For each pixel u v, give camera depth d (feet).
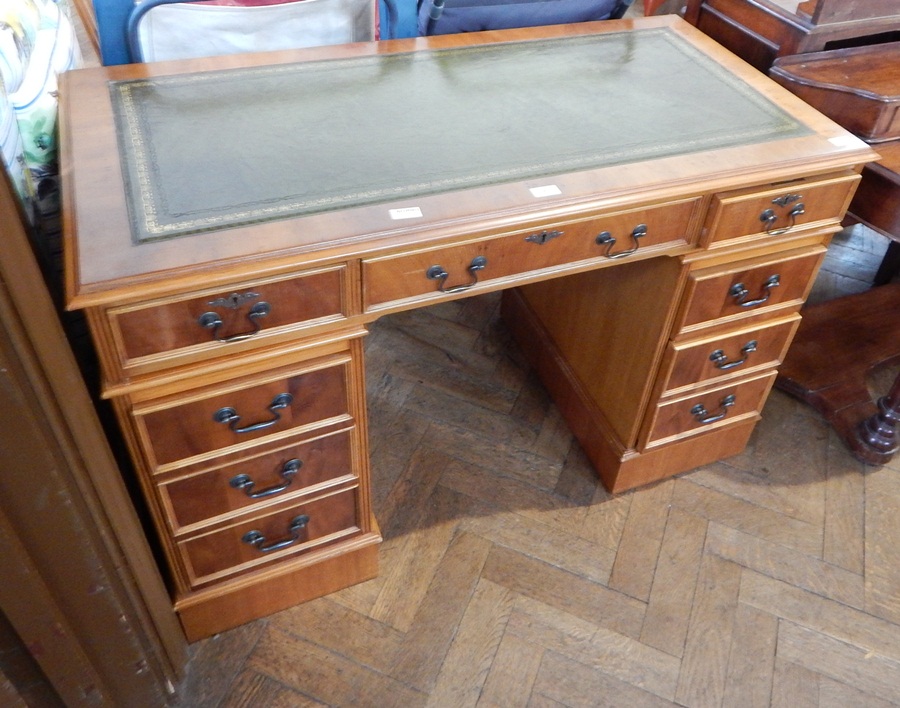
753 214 4.05
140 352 3.10
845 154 3.99
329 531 4.42
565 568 4.96
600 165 3.75
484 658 4.47
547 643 4.56
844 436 5.82
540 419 5.97
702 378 4.85
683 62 4.81
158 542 4.21
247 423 3.60
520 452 5.70
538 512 5.29
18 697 2.80
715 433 5.35
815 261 4.55
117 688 3.77
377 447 5.66
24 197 3.44
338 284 3.31
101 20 4.30
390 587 4.80
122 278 2.88
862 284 7.43
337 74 4.39
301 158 3.64
